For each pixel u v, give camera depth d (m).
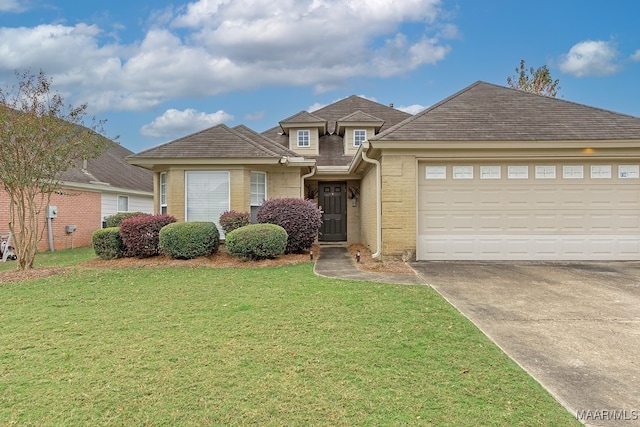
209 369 3.66
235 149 12.06
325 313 5.32
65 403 3.09
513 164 9.98
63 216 16.25
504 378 3.47
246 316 5.23
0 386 3.36
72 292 6.73
